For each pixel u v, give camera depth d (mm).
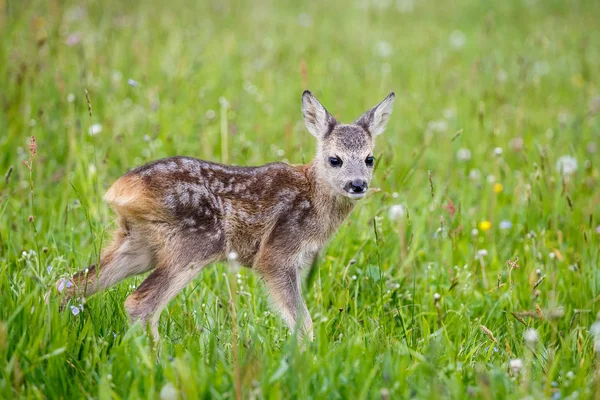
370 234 11273
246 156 13609
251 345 7934
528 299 10516
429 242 11523
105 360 7777
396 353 8156
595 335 8516
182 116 15148
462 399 7246
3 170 12680
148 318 9016
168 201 9289
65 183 12188
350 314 9773
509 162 14969
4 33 17422
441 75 20219
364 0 30109
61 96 14023
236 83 18125
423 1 30469
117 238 9586
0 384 7039
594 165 15195
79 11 20250
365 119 11188
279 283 10055
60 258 9164
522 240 11922
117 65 17250
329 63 21094
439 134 16078
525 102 18172
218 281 10188
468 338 9180
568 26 26562
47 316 7816
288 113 16859
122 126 14016
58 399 7285
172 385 7051
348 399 7168
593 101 18438
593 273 10648
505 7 29609
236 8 26812
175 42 19266
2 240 9844
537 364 8422
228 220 9797
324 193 10461
